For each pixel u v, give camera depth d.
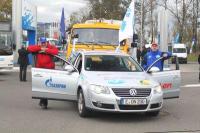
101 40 19.19
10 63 26.00
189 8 72.31
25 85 20.05
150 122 10.86
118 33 19.42
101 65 12.11
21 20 33.66
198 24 73.94
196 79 25.14
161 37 34.22
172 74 12.50
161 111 12.63
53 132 9.55
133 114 11.99
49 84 12.20
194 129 10.03
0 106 13.27
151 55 14.55
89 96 10.84
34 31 39.56
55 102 14.23
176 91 12.62
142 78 11.17
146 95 10.69
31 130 9.75
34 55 13.62
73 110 12.62
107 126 10.28
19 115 11.70
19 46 33.22
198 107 13.55
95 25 19.42
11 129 9.84
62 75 12.11
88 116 11.39
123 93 10.56
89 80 11.04
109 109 10.54
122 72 11.75
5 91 17.39
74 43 18.89
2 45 25.77
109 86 10.60
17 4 33.56
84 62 12.19
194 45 75.50
